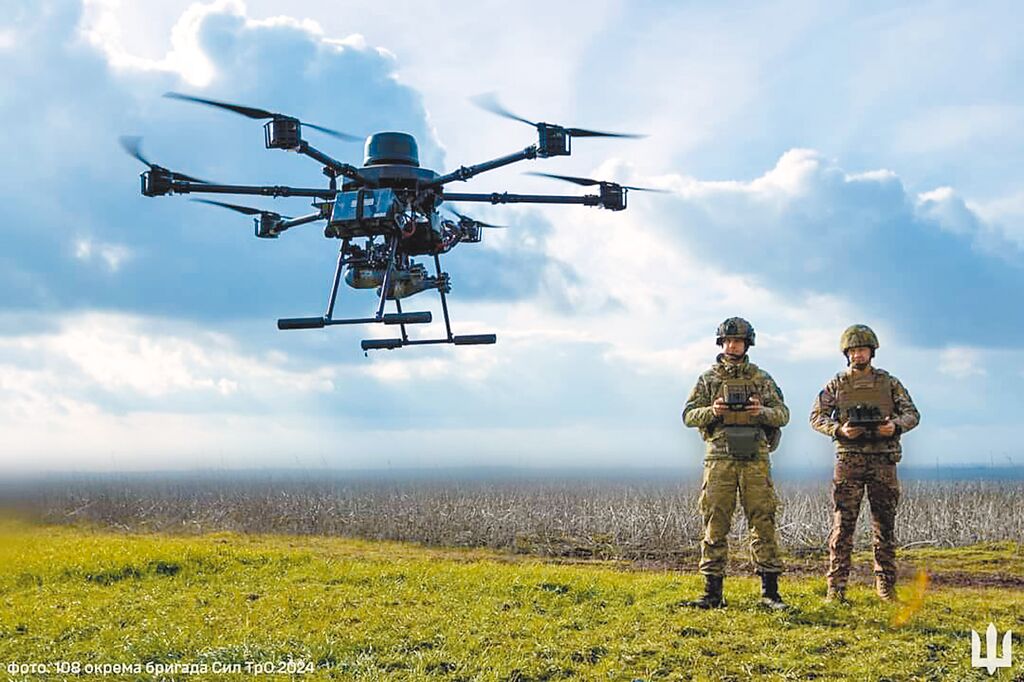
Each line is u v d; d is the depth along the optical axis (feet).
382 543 57.88
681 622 24.47
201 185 29.84
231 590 29.25
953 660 21.24
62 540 42.98
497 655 21.90
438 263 32.63
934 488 71.92
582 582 29.48
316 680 20.25
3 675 20.84
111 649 22.71
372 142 30.78
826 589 29.19
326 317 30.48
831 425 27.14
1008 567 42.55
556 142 28.63
